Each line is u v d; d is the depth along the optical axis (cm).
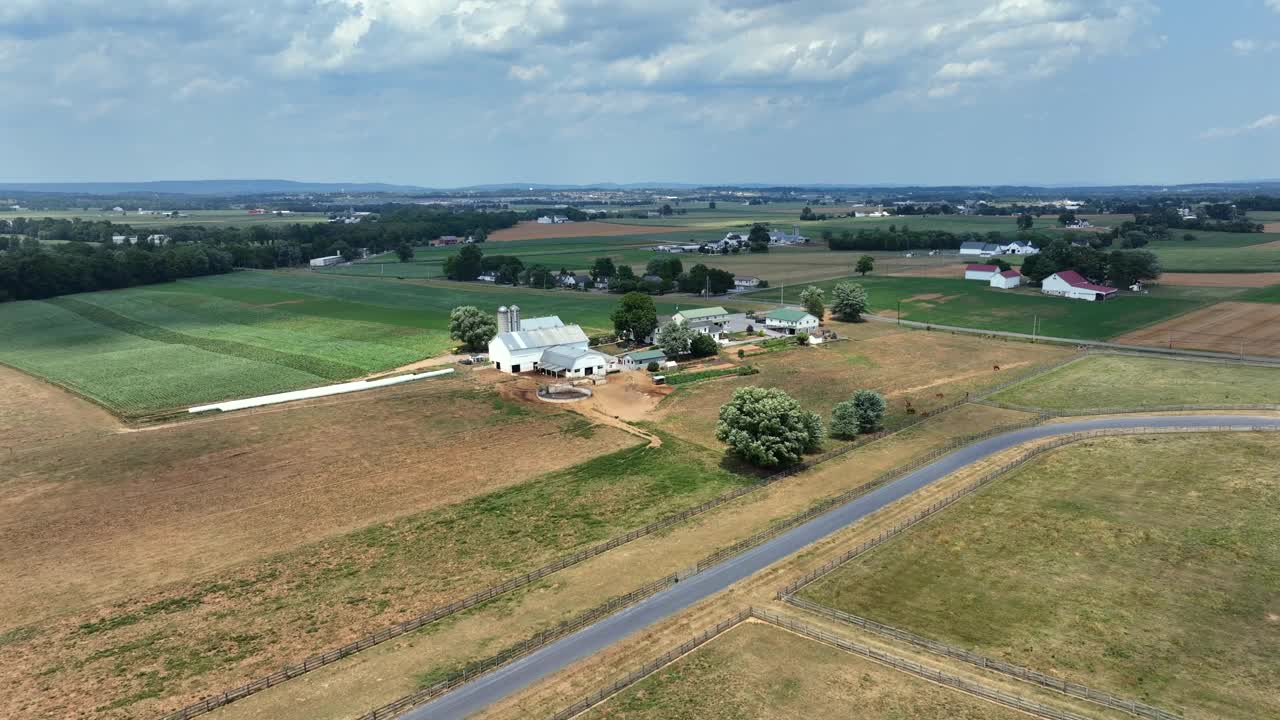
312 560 7050
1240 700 4934
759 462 9081
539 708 4925
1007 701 4928
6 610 6228
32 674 5406
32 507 8106
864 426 10481
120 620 6084
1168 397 11388
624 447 9969
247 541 7419
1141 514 7525
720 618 5922
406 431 10531
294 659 5550
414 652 5594
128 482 8769
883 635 5675
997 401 11531
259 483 8788
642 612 6041
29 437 10269
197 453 9669
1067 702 4906
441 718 4844
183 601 6359
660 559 6900
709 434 10438
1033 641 5591
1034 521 7462
